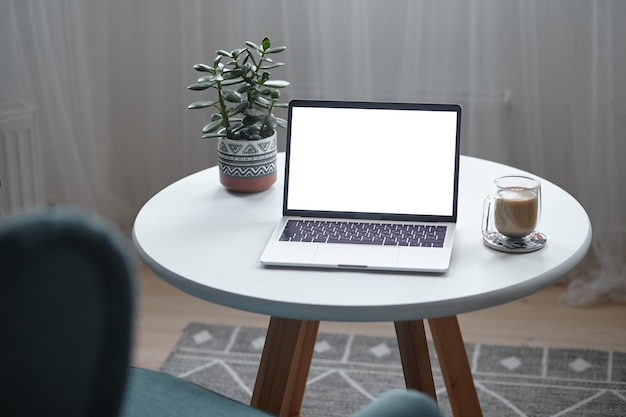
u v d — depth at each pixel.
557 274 1.67
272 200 2.04
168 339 2.92
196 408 1.54
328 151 1.94
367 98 3.21
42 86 3.34
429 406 1.33
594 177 3.10
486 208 1.79
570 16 3.04
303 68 3.29
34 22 3.29
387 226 1.87
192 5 3.28
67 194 3.45
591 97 3.07
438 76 3.18
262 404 1.85
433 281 1.64
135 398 1.55
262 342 2.88
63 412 1.01
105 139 3.53
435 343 2.02
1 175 3.27
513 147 3.25
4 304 0.94
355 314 1.55
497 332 2.93
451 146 1.91
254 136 2.07
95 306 0.99
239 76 2.08
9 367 0.97
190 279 1.66
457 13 3.12
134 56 3.46
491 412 2.50
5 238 0.91
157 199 2.06
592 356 2.78
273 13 3.27
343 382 2.65
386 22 3.18
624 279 3.11
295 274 1.67
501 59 3.16
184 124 3.38
